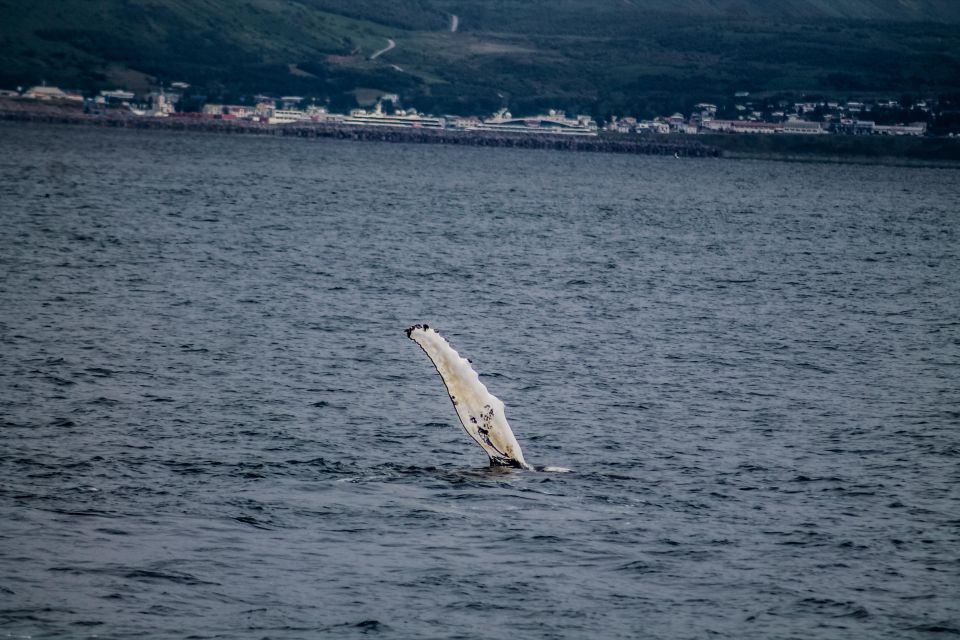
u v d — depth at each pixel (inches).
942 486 4574.3
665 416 5620.1
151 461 4534.9
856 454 5019.7
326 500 4128.9
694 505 4234.7
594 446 5017.2
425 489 4271.7
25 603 3257.9
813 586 3555.6
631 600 3422.7
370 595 3390.7
